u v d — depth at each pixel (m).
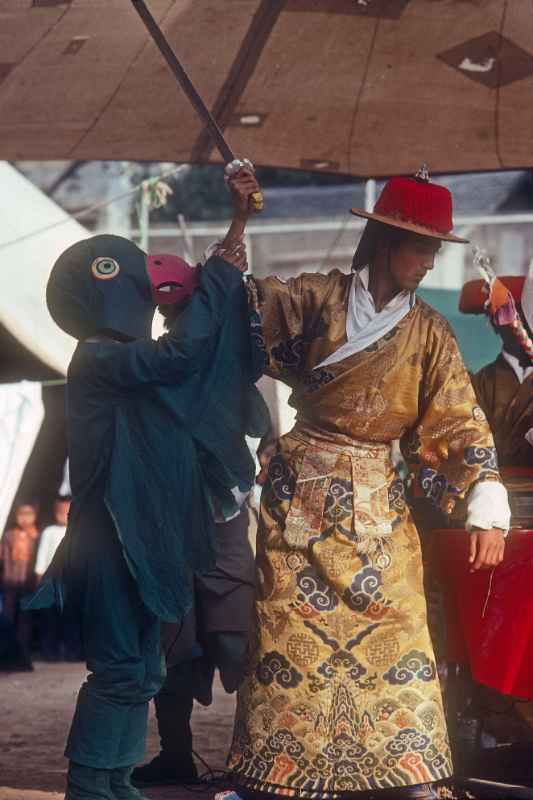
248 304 7.75
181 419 7.50
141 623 7.44
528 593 7.87
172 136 10.52
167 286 8.88
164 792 9.25
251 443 17.22
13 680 20.52
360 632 7.54
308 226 36.69
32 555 22.97
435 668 7.67
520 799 8.12
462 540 8.05
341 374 7.68
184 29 9.48
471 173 10.77
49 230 19.98
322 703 7.50
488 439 7.66
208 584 9.62
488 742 9.02
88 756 7.27
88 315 7.61
